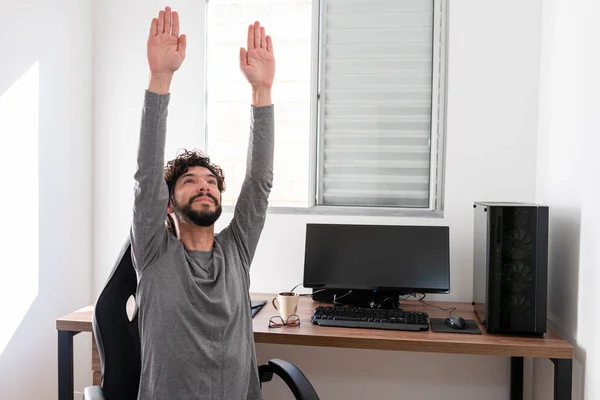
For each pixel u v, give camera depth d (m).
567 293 2.04
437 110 2.56
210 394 1.48
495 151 2.48
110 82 2.72
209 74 2.73
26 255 2.28
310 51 2.65
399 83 2.60
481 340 1.90
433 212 2.54
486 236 2.00
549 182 2.28
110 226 2.75
